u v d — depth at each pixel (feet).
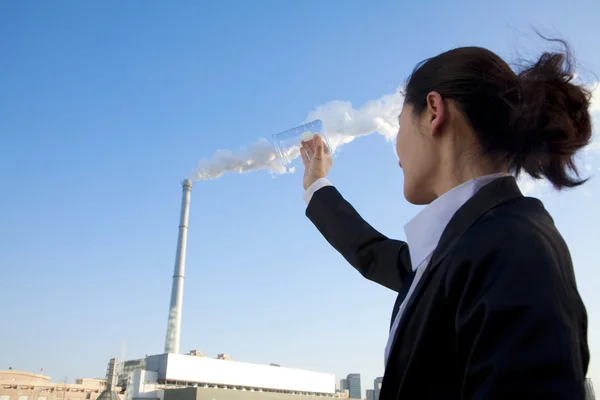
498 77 3.64
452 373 2.85
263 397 192.75
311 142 7.48
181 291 265.13
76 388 255.29
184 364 227.81
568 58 3.66
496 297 2.54
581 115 3.60
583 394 2.31
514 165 3.75
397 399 3.01
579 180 3.70
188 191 284.82
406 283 3.95
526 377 2.28
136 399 204.95
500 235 2.82
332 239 6.53
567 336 2.40
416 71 4.15
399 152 4.28
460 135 3.75
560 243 3.04
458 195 3.56
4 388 228.02
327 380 298.56
